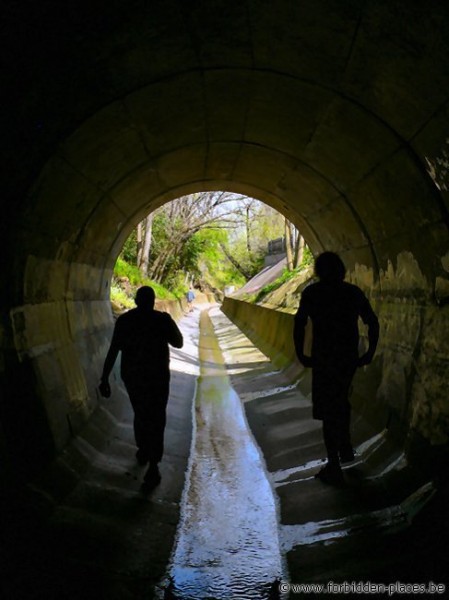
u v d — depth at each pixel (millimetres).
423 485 3682
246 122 5641
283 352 11148
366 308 4188
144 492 4414
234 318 26984
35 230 4688
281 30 3568
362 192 5434
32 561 2939
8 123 3551
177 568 3281
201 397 8734
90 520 3689
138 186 7289
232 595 2980
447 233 4031
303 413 6816
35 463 3977
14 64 3135
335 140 5035
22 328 4559
